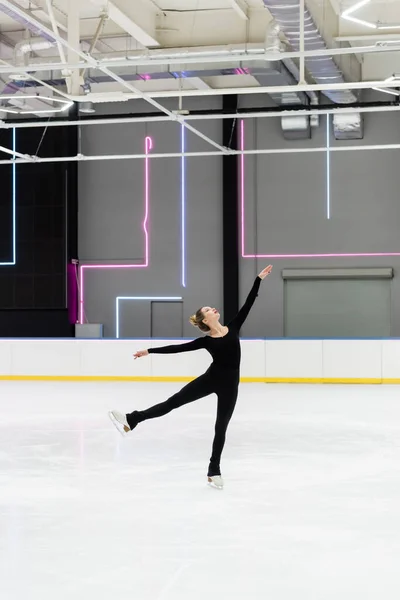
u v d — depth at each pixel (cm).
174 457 788
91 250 1956
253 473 704
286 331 1888
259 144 1886
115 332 1948
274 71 1431
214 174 1909
